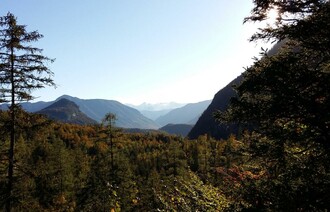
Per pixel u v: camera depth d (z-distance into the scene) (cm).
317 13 735
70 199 3406
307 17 768
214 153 7262
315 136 705
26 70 1570
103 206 995
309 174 714
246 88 736
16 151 1652
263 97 769
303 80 702
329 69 763
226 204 1087
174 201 1120
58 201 2928
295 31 723
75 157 5556
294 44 812
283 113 733
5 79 1547
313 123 699
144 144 10525
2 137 1585
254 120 769
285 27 744
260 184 788
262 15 836
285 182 732
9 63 1562
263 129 775
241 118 769
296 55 763
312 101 698
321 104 691
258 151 776
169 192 1202
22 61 1572
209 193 1234
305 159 760
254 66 784
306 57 776
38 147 5481
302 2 762
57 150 4588
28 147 5138
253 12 843
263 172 880
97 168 3036
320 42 729
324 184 681
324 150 716
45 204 2592
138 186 2884
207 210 1103
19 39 1569
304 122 711
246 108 746
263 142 803
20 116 1608
